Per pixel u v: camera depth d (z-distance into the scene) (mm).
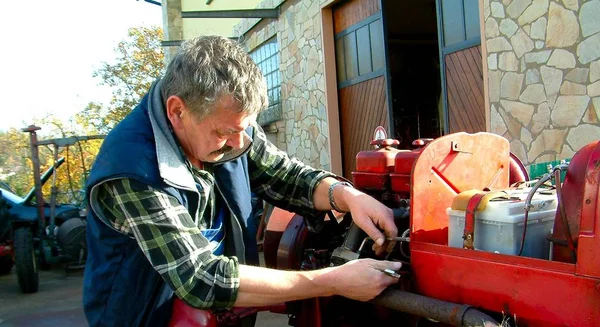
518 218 1509
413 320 1911
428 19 8547
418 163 1713
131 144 1585
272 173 2096
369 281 1603
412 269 1693
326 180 2051
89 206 1679
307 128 7734
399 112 9031
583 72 3863
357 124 6902
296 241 2283
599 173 1270
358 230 1941
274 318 4207
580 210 1363
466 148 1813
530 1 4215
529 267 1367
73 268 6641
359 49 6730
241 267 1592
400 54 9219
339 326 2201
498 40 4531
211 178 1794
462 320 1424
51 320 4750
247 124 1616
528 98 4305
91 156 9469
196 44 1594
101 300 1701
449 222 1670
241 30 9750
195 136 1622
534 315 1357
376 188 2100
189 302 1536
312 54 7434
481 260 1477
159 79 1756
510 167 2184
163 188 1561
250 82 1548
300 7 7676
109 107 17797
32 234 6586
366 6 6504
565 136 4023
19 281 5801
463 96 5227
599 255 1242
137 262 1660
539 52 4184
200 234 1609
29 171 15828
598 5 3734
